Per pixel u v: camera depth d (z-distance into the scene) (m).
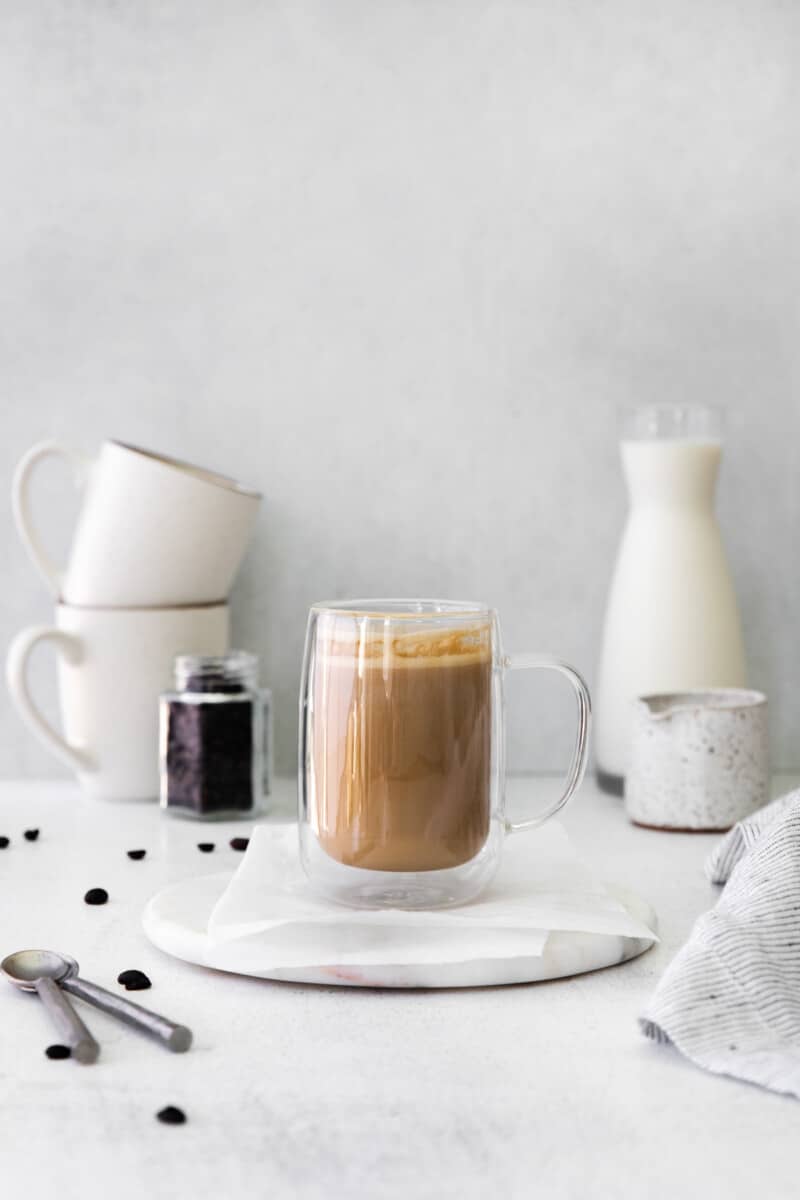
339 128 1.24
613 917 0.89
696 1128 0.76
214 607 1.19
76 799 1.19
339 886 0.90
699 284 1.25
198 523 1.16
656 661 1.18
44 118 1.24
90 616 1.16
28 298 1.25
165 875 1.02
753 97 1.25
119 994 0.86
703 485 1.19
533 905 0.90
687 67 1.24
